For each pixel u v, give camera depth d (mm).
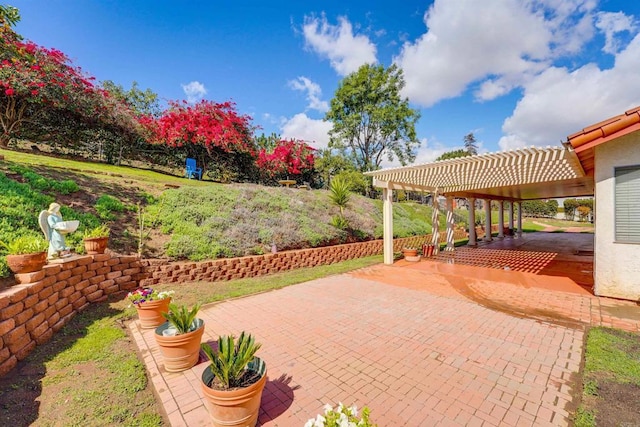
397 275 8188
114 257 5887
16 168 7137
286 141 19703
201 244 7668
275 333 4281
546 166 7574
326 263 9914
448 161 7203
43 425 2410
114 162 14273
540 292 6328
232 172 17797
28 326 3568
